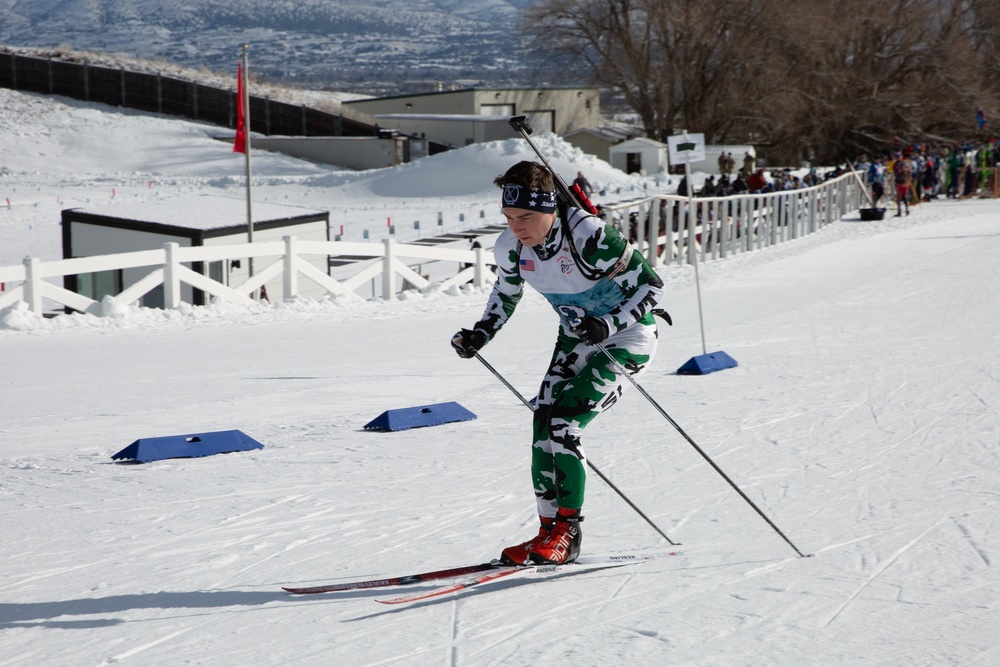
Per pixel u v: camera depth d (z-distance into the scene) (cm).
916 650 459
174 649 483
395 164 8150
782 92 7950
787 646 467
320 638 491
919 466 847
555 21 8488
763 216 3778
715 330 1822
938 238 3609
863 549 622
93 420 1185
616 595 548
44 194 6575
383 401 1273
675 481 820
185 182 7212
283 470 900
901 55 8388
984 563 586
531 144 552
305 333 2027
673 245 3334
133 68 10981
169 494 819
